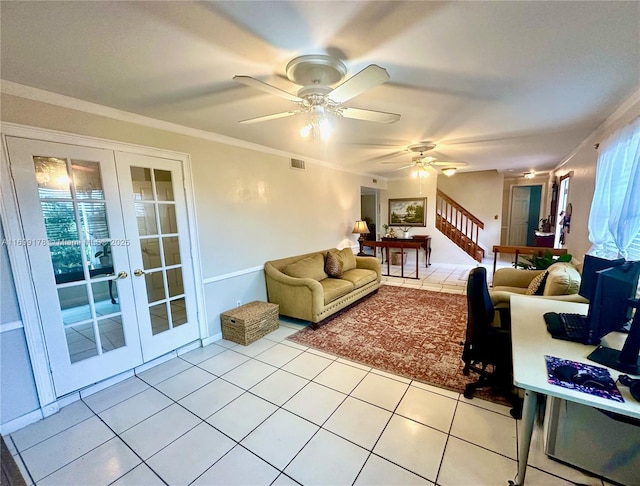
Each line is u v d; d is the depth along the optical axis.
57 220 2.18
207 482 1.56
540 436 1.80
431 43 1.50
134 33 1.38
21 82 1.91
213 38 1.44
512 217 8.60
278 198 4.11
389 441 1.79
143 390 2.40
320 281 4.21
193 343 3.12
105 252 2.46
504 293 2.71
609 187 2.48
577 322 1.74
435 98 2.25
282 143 3.66
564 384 1.17
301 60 1.63
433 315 3.90
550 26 1.36
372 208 8.40
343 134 3.25
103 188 2.41
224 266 3.40
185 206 2.99
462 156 4.73
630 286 1.48
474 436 1.81
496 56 1.63
